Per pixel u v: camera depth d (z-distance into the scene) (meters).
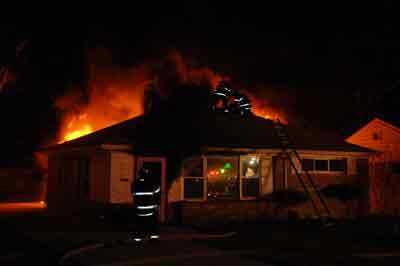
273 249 11.07
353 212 19.64
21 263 9.85
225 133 18.47
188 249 11.13
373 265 9.25
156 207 12.26
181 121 18.88
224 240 12.52
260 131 19.56
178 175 16.80
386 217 17.91
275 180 18.28
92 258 10.02
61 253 10.55
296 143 18.67
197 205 16.45
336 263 9.41
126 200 15.91
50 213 19.69
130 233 13.68
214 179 17.48
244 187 17.86
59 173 20.22
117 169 15.89
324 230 14.34
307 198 18.45
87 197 17.20
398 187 20.80
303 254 10.42
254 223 15.98
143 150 16.20
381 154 21.03
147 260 9.77
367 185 20.20
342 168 19.91
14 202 27.73
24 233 13.75
